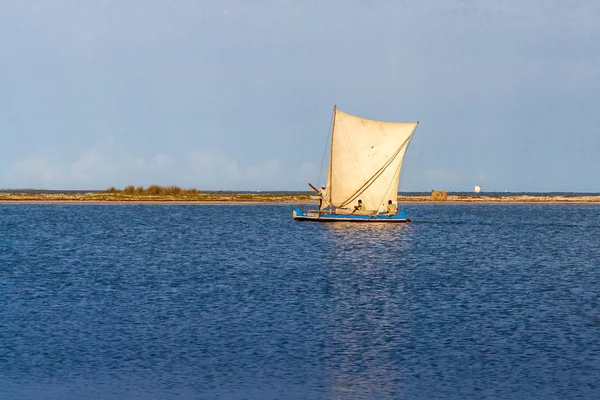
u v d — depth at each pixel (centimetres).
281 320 13462
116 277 19238
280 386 9688
